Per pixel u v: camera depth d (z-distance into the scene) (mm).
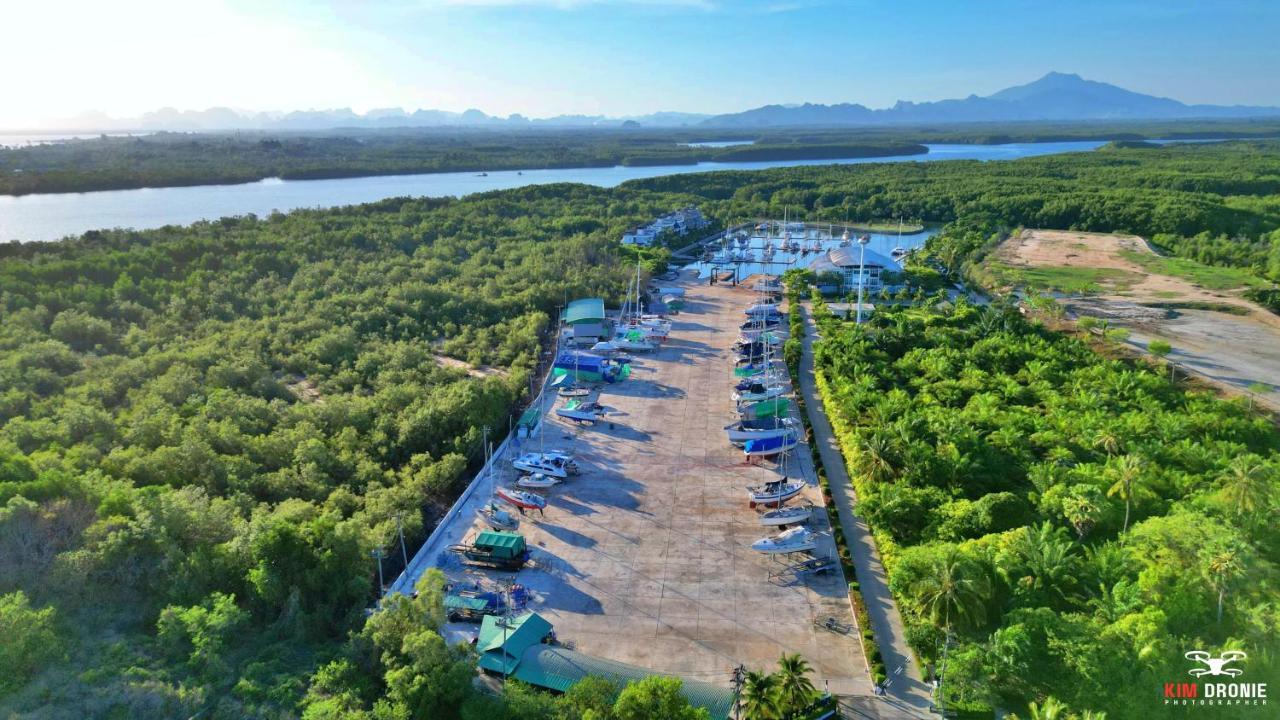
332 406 105938
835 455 98438
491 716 51500
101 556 63125
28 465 76188
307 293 159250
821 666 60656
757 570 74125
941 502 77562
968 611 59281
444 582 62750
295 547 66625
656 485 91438
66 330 128875
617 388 124625
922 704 56250
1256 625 56938
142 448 89125
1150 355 128250
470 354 135750
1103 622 58219
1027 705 54781
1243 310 157625
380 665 58094
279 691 54125
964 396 108688
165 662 57031
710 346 147500
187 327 140125
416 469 93875
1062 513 74125
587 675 54844
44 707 50938
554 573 73625
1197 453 86250
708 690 55125
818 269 197500
